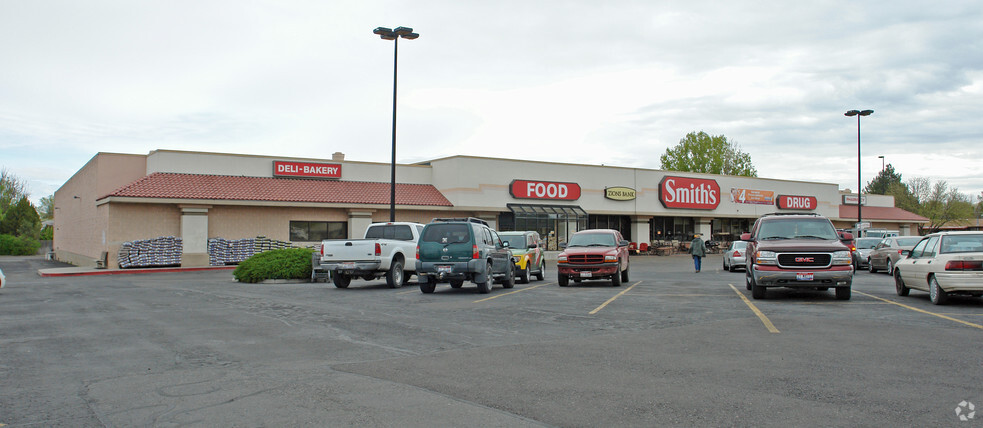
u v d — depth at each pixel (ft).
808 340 30.76
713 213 174.50
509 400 20.29
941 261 45.42
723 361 26.02
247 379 23.48
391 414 18.83
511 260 67.77
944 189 282.15
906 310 42.57
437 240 59.47
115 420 18.45
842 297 49.96
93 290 64.34
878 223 225.76
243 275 76.59
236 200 106.73
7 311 45.65
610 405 19.58
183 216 103.86
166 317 41.88
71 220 142.51
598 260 66.08
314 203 113.29
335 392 21.44
